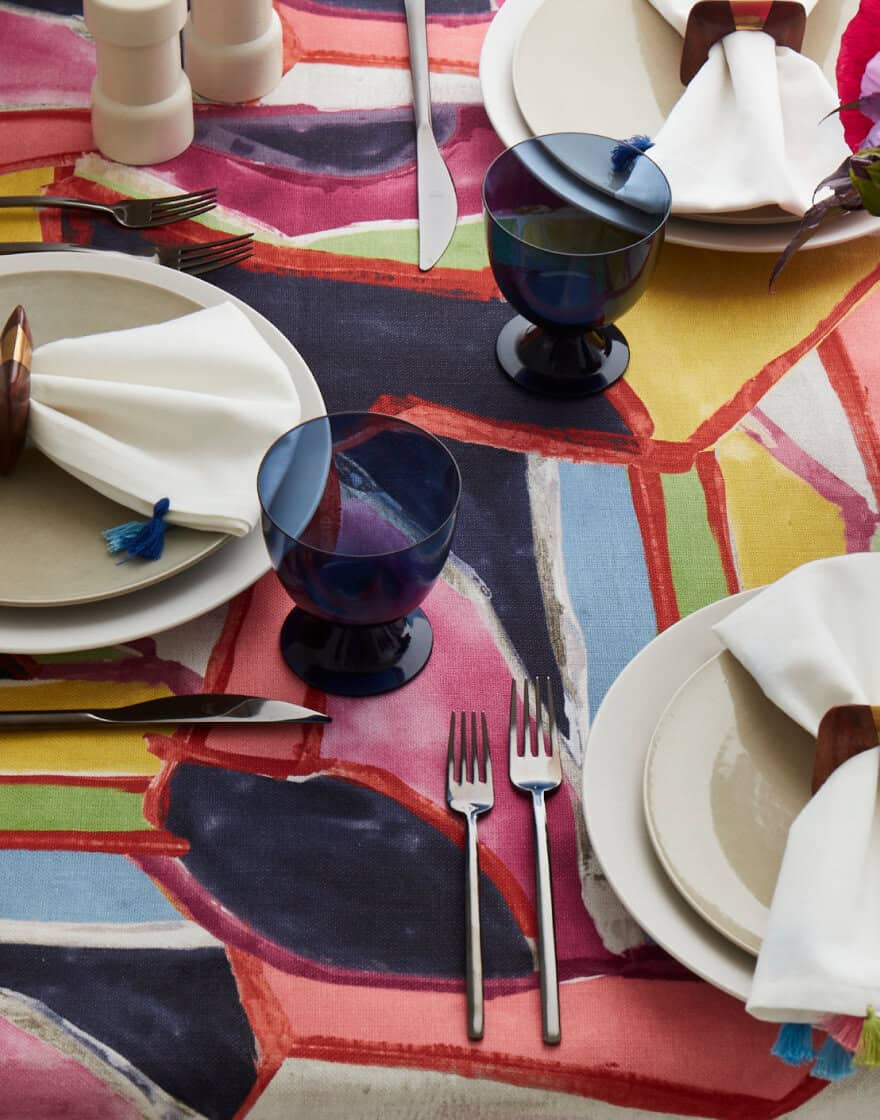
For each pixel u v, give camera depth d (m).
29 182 1.12
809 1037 0.61
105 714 0.78
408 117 1.20
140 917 0.71
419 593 0.73
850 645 0.74
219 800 0.75
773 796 0.71
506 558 0.88
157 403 0.83
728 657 0.75
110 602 0.80
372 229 1.10
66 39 1.25
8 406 0.82
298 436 0.75
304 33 1.27
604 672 0.83
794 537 0.91
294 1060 0.66
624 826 0.71
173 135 1.13
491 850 0.73
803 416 0.98
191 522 0.80
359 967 0.69
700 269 1.08
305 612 0.83
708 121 1.07
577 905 0.71
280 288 1.05
